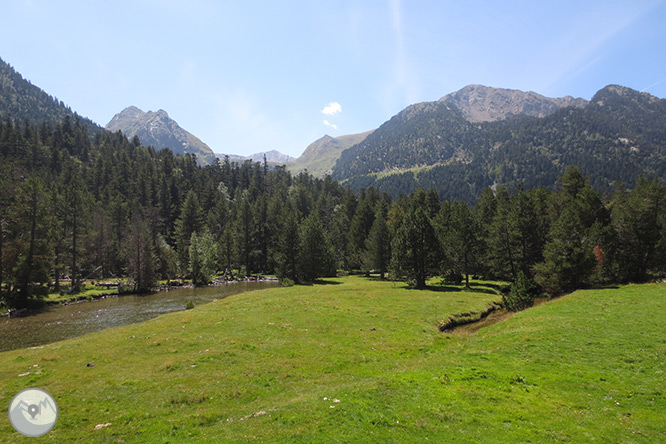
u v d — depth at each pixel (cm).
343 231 11275
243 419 1237
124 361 2039
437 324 3130
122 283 7069
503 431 1064
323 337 2580
